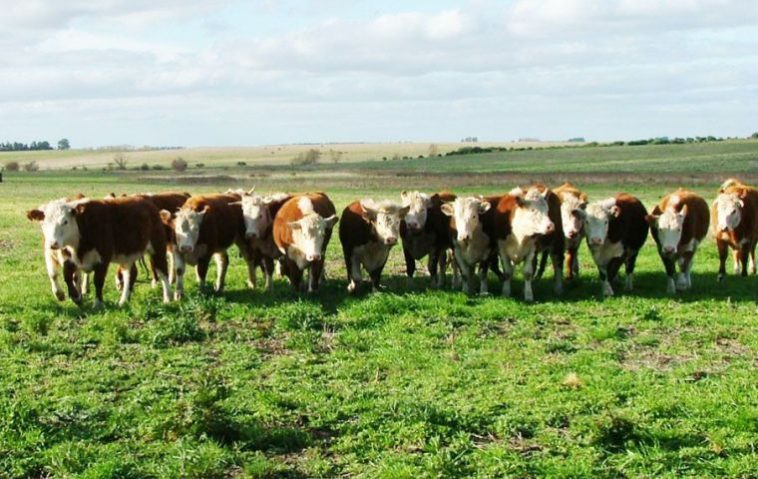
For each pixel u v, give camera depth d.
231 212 16.34
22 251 22.69
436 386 9.77
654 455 7.64
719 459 7.56
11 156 173.88
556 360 10.87
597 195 46.94
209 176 91.81
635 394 9.43
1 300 14.55
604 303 14.55
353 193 54.09
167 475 7.30
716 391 9.38
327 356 11.23
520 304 14.51
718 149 106.06
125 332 12.11
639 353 11.37
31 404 9.03
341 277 18.11
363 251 15.98
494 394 9.44
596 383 9.75
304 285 16.59
